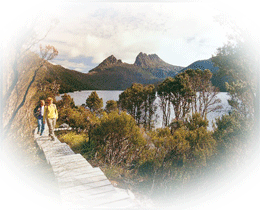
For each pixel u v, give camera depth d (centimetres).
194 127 769
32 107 584
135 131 627
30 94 515
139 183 510
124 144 636
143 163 582
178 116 2167
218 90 2022
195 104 2202
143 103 2562
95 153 613
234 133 554
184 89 2150
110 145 630
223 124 647
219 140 586
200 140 613
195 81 2286
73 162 372
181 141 598
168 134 649
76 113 977
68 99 1141
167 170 543
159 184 506
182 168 543
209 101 2120
